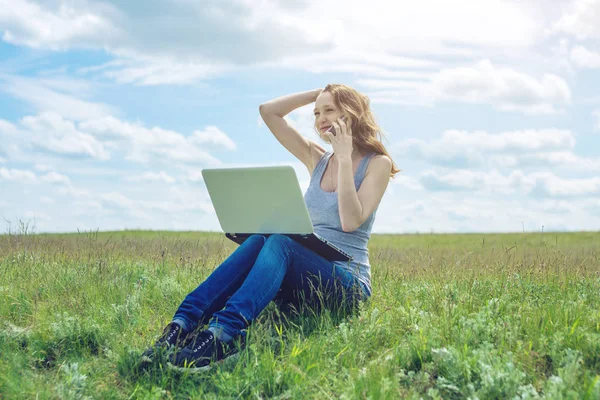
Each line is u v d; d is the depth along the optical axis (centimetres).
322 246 371
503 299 442
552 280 533
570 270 593
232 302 336
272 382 289
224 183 374
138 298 486
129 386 296
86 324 389
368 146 420
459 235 1958
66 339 372
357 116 416
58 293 515
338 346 339
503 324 359
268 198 362
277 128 460
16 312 450
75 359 346
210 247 837
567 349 306
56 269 615
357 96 425
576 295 473
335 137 389
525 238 1622
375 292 486
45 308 454
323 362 316
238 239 420
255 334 335
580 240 1503
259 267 350
